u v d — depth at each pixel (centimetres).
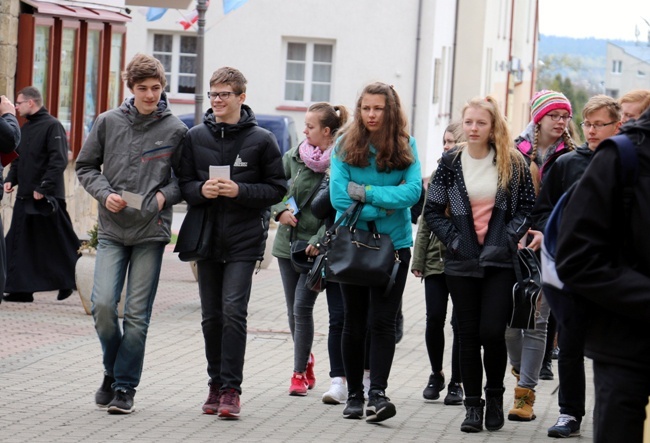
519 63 6059
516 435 911
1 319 1406
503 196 892
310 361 1089
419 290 2048
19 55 1756
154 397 1007
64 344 1250
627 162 507
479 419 914
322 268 923
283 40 3988
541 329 973
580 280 507
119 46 2230
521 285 880
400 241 919
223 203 918
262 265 2169
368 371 1030
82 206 2148
